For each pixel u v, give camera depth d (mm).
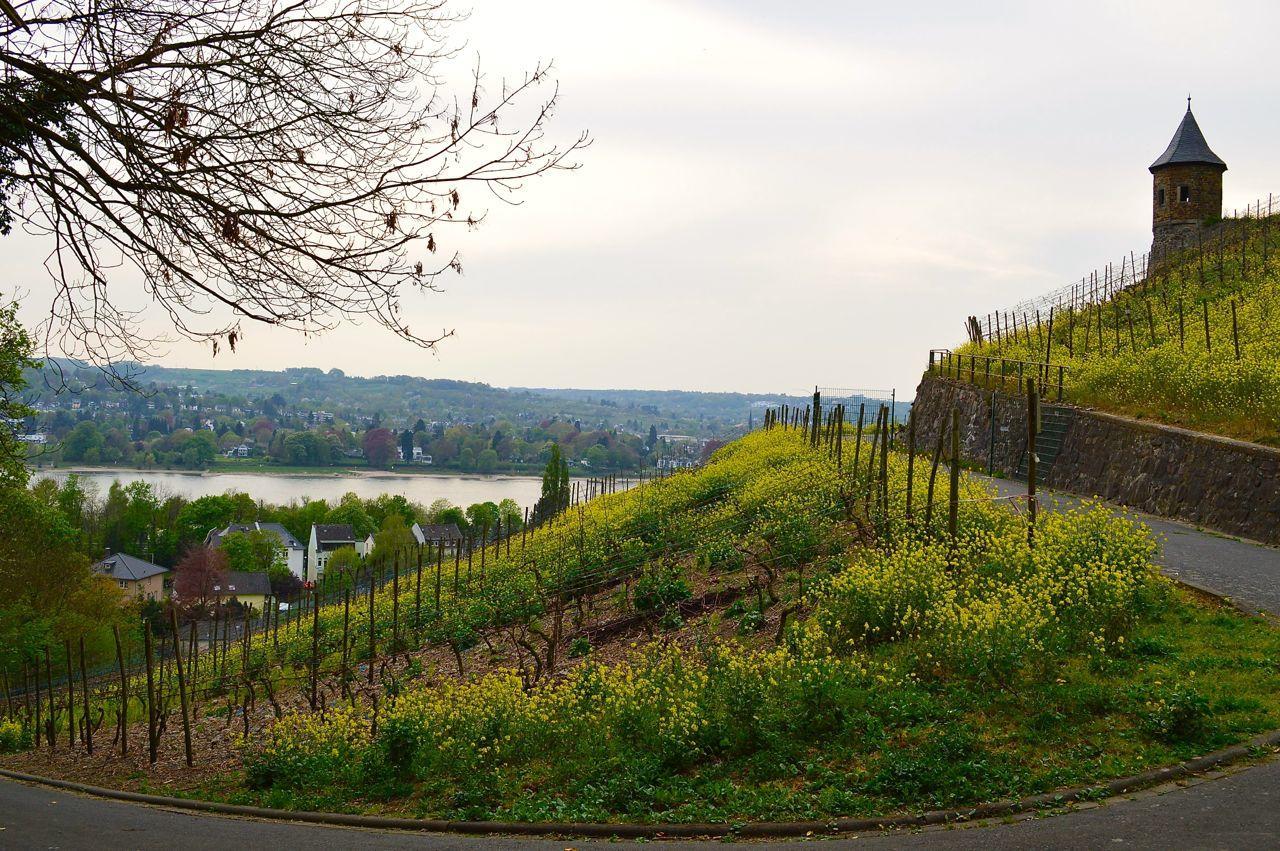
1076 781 9133
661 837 9430
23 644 35312
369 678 22297
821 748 10945
